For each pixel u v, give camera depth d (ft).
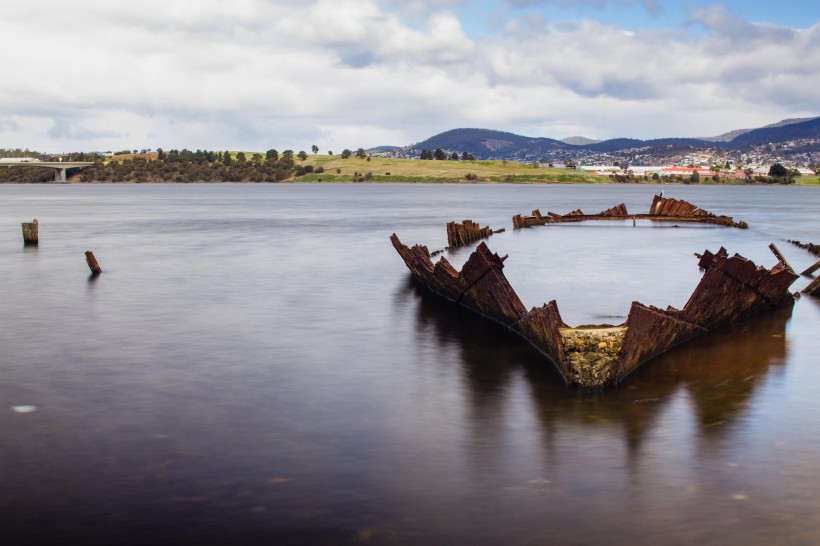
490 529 36.27
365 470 43.34
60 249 185.98
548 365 66.74
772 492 39.91
